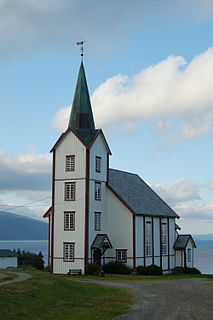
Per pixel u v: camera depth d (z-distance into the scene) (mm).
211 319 26094
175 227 74500
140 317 26625
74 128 62594
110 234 62781
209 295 36594
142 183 77000
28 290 30609
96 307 29328
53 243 60500
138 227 62656
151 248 65938
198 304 31688
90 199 59719
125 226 61938
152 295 36438
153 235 66812
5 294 27812
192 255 75938
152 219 66938
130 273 60188
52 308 27516
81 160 60156
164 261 69438
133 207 62594
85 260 57906
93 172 60781
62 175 61219
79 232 58906
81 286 38000
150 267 62812
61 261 59562
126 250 61500
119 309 29094
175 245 73438
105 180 63531
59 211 60781
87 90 64875
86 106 63781
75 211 59594
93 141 61031
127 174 74938
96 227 60688
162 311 28750
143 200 68938
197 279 52531
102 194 62625
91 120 63812
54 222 60938
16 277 39281
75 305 29406
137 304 31453
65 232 59875
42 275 41875
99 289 38000
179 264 73000
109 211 63219
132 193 68188
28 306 26656
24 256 89188
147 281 49219
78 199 59625
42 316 25297
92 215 59875
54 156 62188
